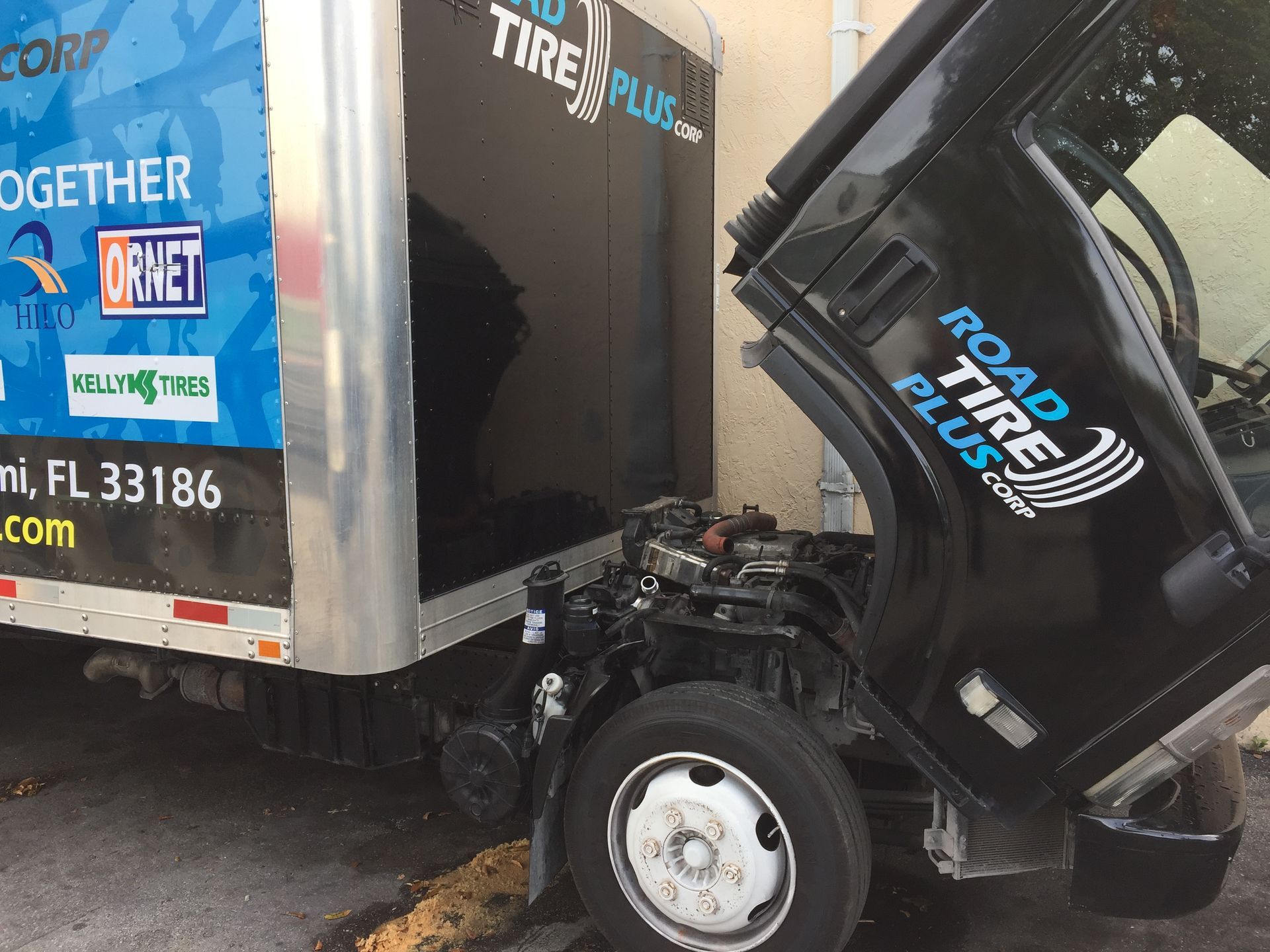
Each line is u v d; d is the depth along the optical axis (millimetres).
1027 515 1999
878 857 3250
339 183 2256
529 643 2725
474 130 2627
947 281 1963
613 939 2553
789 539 3152
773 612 2705
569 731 2564
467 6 2574
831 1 4363
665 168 3773
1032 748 2100
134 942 2783
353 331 2299
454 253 2572
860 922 2865
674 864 2467
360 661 2387
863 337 2047
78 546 2756
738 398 4785
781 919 2363
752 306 2146
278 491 2408
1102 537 1944
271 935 2809
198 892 3049
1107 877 2188
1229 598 1850
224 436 2465
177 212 2443
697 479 4246
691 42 3928
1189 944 2768
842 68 4273
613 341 3453
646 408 3742
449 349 2572
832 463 4535
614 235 3414
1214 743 1969
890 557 2135
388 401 2357
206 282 2432
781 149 4531
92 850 3336
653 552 2984
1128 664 1975
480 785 2695
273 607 2453
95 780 3898
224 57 2322
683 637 2652
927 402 2029
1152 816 2193
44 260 2676
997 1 1855
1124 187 1922
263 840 3395
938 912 2928
